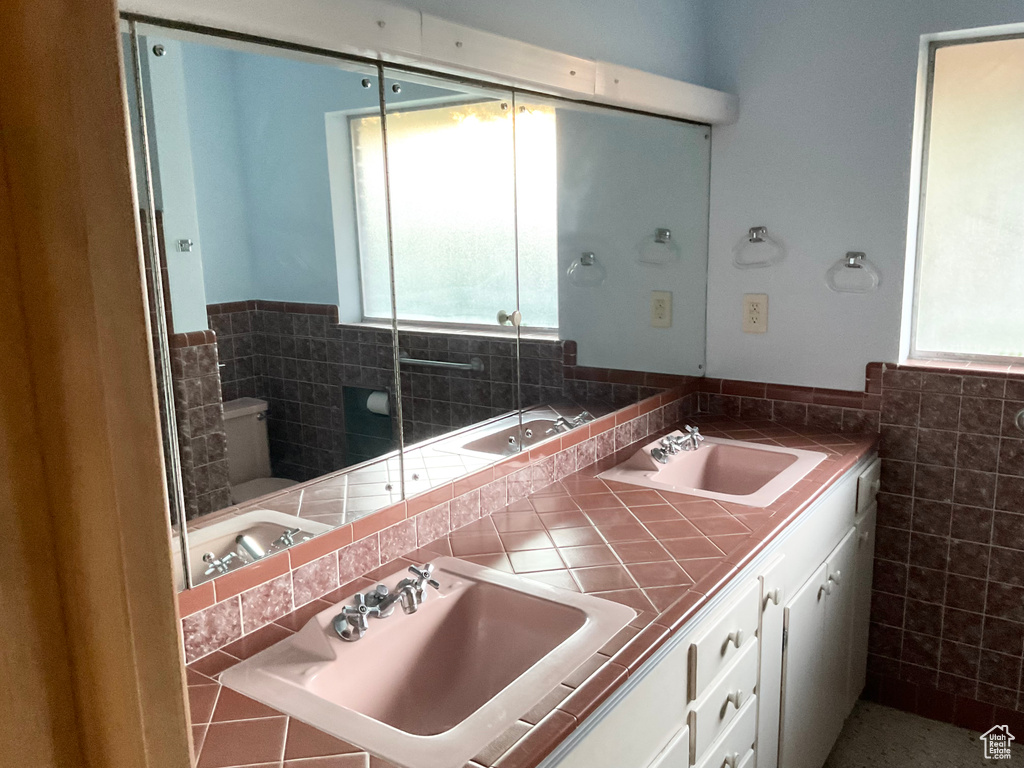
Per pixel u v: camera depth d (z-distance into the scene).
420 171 1.63
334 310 1.46
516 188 1.91
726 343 2.82
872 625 2.74
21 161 0.19
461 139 1.73
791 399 2.71
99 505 0.21
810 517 2.02
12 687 0.20
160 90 1.14
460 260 1.75
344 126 1.45
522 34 1.89
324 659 1.26
